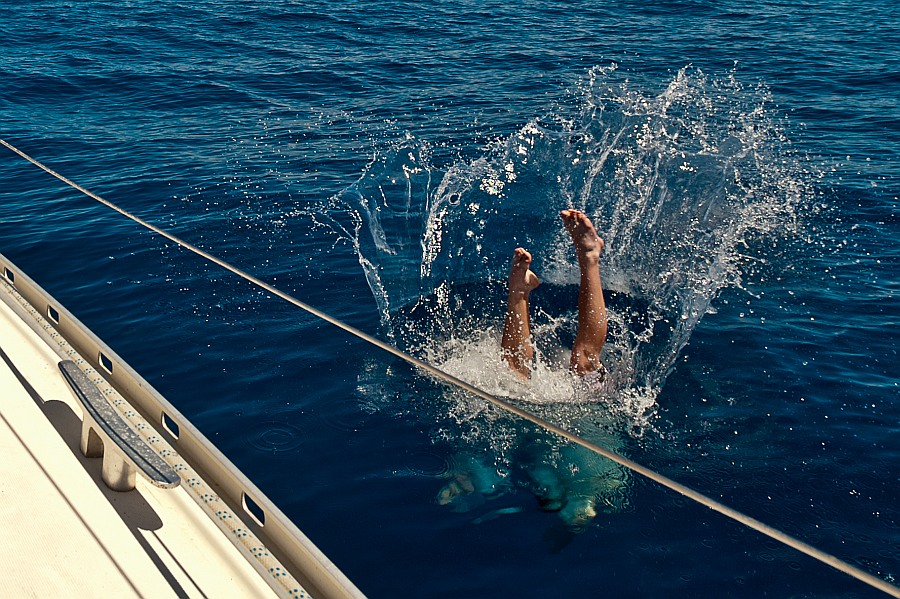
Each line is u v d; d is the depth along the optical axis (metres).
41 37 16.97
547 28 18.11
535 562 3.69
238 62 15.12
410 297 6.28
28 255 7.29
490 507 4.03
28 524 2.62
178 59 15.38
